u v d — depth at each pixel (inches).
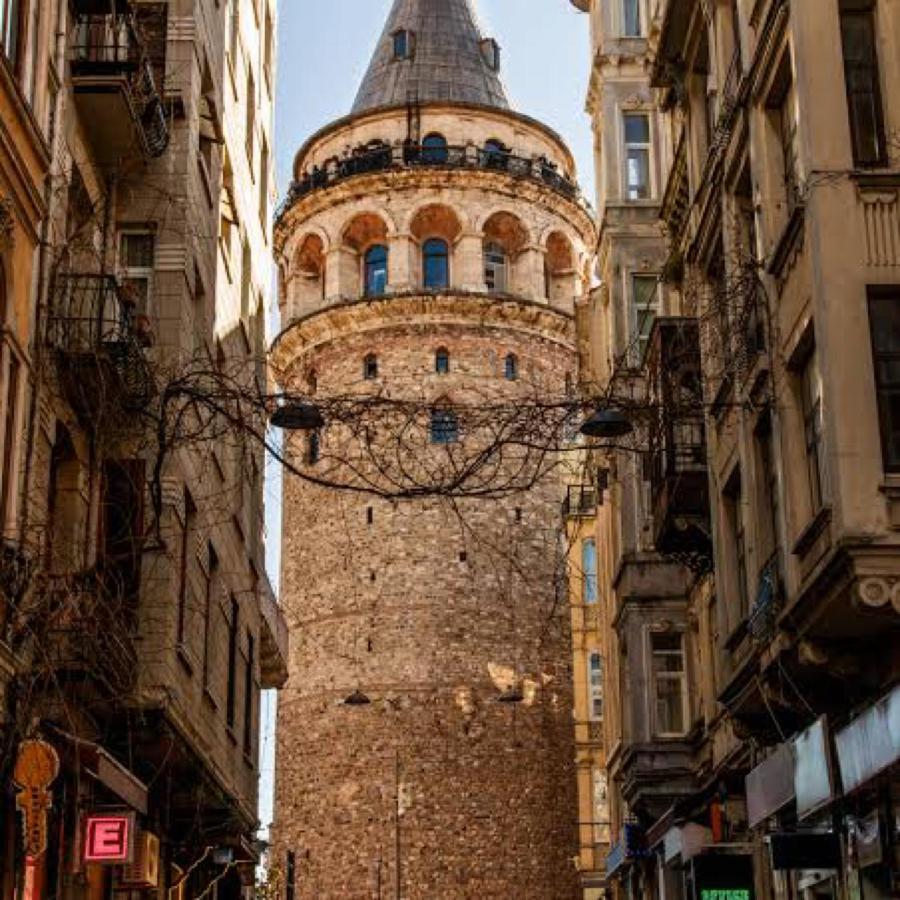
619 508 1423.5
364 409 729.6
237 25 1270.9
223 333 1161.4
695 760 1242.6
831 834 729.0
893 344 654.5
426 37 2881.4
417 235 2682.1
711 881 924.0
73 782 725.3
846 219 664.4
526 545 2508.6
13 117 661.3
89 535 774.5
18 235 665.6
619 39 1471.5
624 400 749.9
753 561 806.5
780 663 721.6
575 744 2343.8
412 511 2496.3
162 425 711.1
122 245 930.7
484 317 2608.3
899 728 589.0
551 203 2733.8
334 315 2623.0
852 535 621.0
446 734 2416.3
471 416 746.8
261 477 1378.0
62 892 720.3
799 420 724.7
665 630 1310.3
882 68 687.7
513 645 2474.2
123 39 918.4
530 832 2405.3
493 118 2778.1
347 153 2770.7
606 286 1489.9
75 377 740.7
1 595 619.2
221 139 1083.9
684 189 1087.0
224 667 1096.8
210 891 1257.4
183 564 894.4
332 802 2416.3
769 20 751.1
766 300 770.2
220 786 1050.7
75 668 690.2
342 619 2492.6
